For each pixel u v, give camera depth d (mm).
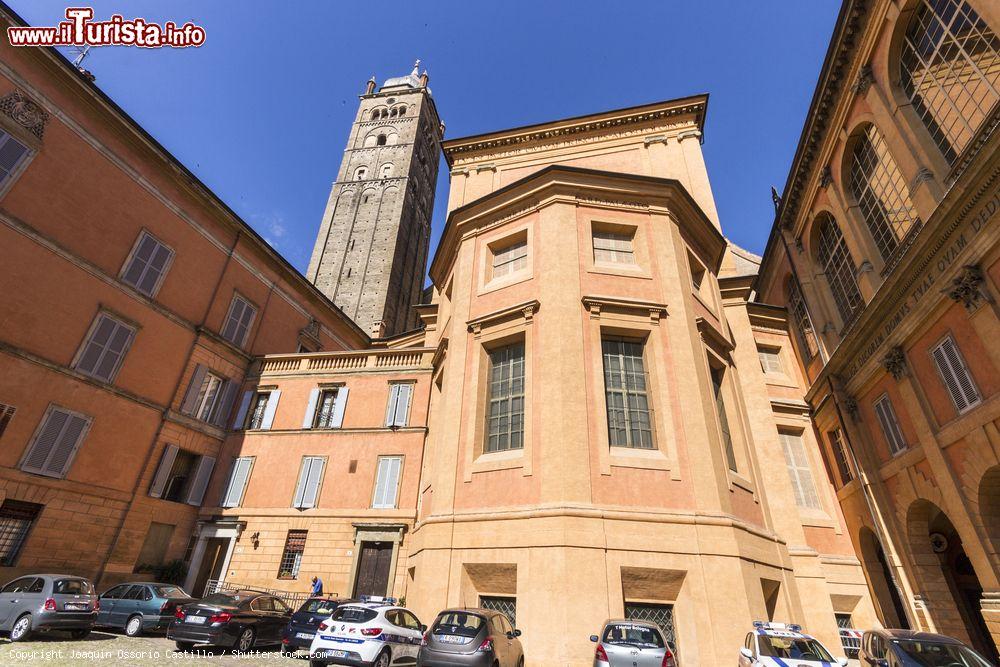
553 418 13367
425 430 22172
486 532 12883
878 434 19344
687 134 21875
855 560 20016
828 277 24203
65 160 20375
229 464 23875
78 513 18906
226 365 25828
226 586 20531
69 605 12945
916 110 16656
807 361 25312
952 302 14578
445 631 9750
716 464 13531
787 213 26438
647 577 11945
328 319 35344
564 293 15141
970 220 13461
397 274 63344
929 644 10086
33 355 18359
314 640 11234
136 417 21391
